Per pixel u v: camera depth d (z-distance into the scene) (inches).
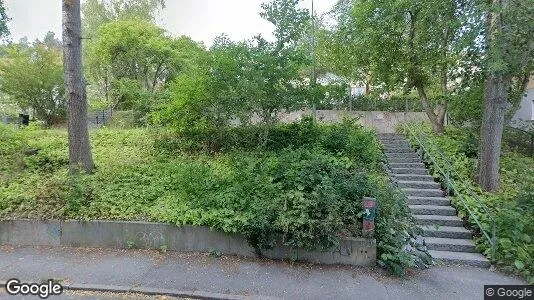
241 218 254.1
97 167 346.6
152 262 246.2
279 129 454.3
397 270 235.9
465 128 529.3
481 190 360.8
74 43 326.0
